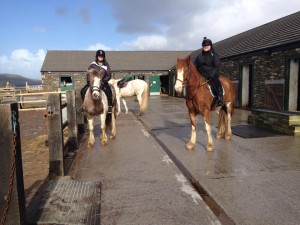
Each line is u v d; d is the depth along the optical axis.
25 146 8.26
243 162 5.86
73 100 7.09
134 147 7.38
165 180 4.96
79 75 32.94
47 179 5.26
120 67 35.34
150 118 12.80
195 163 5.86
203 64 6.79
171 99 26.42
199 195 4.32
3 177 2.97
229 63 18.48
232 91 7.74
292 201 4.04
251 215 3.67
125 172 5.44
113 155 6.66
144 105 13.66
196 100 6.45
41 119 14.57
